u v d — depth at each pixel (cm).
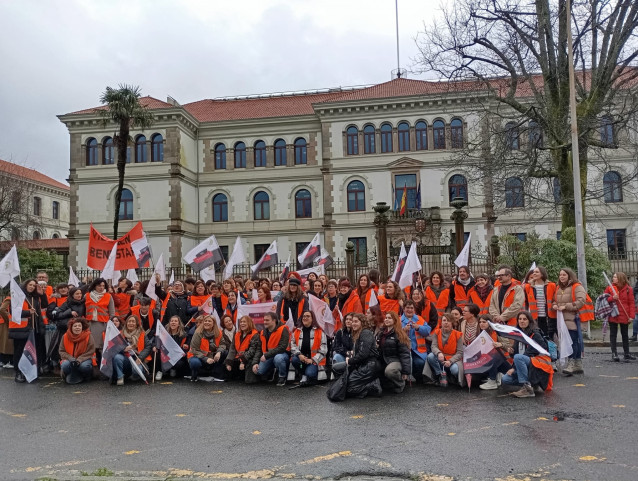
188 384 1069
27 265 3123
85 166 4131
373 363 909
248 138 4331
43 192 6150
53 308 1245
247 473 553
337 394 887
